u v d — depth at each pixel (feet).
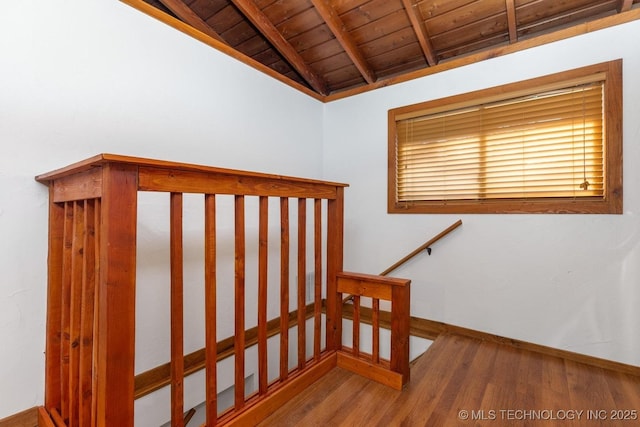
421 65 9.32
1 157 4.60
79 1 5.27
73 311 4.25
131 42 5.93
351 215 10.12
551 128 7.04
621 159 6.27
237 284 4.64
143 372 6.10
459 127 8.22
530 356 6.91
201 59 7.12
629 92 6.19
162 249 6.41
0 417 4.67
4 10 4.55
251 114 8.30
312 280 10.45
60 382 4.94
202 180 4.06
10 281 4.73
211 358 4.30
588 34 6.55
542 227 7.09
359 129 9.98
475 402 5.25
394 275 9.18
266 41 8.93
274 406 5.04
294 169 9.64
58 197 4.71
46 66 4.95
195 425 7.39
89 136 5.42
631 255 6.21
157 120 6.33
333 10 7.50
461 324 8.12
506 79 7.46
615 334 6.36
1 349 4.67
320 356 6.26
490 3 6.89
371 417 4.88
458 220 8.17
